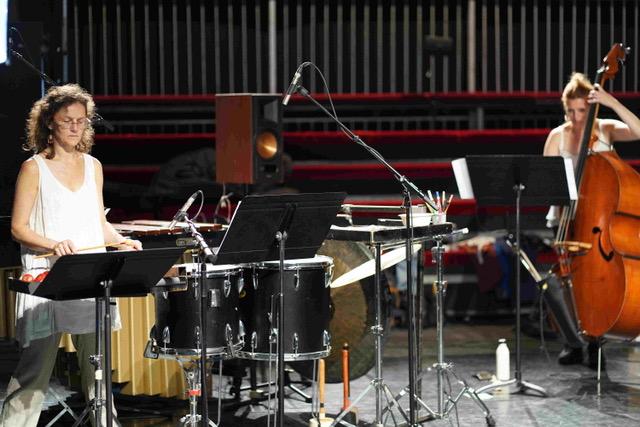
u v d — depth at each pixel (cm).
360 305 689
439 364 639
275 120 812
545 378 779
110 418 485
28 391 546
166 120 1153
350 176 1104
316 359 637
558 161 693
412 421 576
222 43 1208
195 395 559
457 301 1045
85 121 538
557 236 768
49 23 766
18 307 536
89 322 539
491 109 1196
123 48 1188
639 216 730
